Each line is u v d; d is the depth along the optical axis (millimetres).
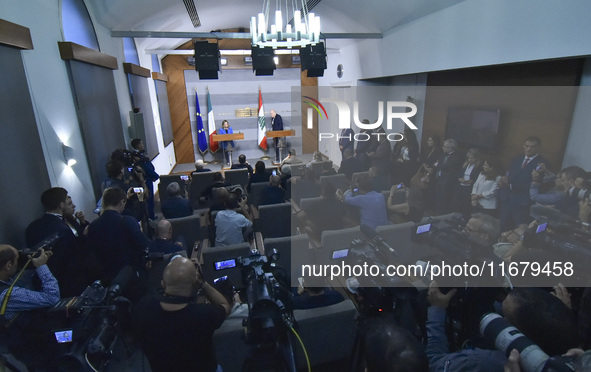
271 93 9391
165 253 2543
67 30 3529
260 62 4965
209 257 2504
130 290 2307
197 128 9281
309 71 5297
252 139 9648
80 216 2668
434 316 1263
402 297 1284
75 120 3490
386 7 4816
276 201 3855
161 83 8102
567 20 2629
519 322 950
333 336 1803
